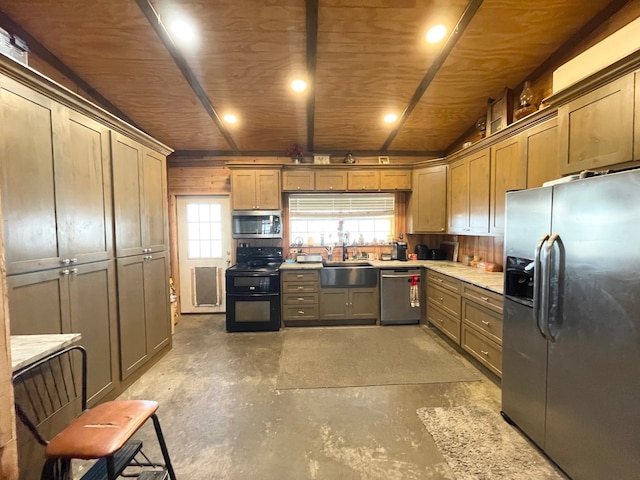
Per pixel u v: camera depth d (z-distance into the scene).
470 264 3.80
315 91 3.01
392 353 3.16
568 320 1.51
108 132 2.28
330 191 4.35
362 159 4.60
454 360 2.99
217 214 4.63
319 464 1.70
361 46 2.38
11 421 0.57
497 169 2.88
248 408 2.22
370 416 2.12
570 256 1.49
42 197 1.71
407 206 4.60
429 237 4.68
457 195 3.73
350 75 2.75
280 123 3.69
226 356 3.13
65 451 1.07
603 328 1.34
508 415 2.03
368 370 2.79
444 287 3.42
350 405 2.26
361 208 4.67
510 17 2.12
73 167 1.94
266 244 4.61
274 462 1.72
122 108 3.26
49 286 1.76
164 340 3.13
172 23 2.11
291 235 4.65
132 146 2.57
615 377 1.30
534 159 2.34
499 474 1.60
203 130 3.85
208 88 2.93
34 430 1.24
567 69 1.93
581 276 1.43
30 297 1.64
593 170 1.72
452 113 3.50
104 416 1.25
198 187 4.54
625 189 1.24
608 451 1.33
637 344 1.22
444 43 2.37
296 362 2.97
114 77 2.72
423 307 4.05
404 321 4.10
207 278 4.67
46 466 1.10
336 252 4.68
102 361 2.20
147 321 2.80
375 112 3.46
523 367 1.87
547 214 1.64
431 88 2.98
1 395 0.56
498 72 2.74
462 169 3.59
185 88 2.92
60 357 1.40
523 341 1.87
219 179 4.55
